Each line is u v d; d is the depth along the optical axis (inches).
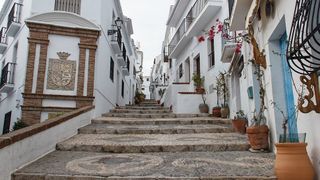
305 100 123.4
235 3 222.7
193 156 177.8
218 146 195.0
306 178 111.0
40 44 344.5
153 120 316.8
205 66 456.8
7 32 423.8
